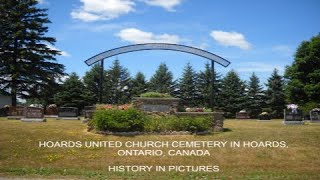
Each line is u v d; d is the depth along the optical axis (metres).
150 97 22.88
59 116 30.77
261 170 14.98
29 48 46.62
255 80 66.25
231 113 64.12
